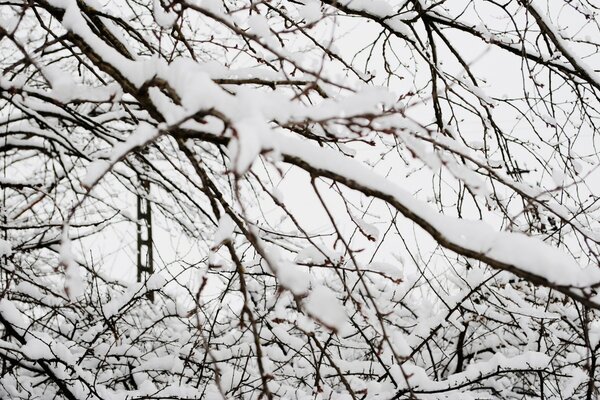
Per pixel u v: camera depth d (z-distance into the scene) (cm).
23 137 543
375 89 153
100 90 192
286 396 400
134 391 359
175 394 356
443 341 534
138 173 528
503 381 439
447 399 343
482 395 433
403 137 161
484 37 388
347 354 512
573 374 378
